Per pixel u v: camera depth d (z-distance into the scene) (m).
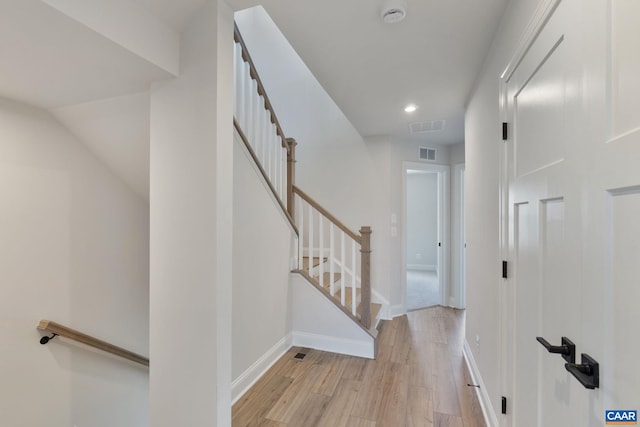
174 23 1.47
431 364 2.68
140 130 2.05
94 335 2.44
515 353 1.45
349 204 4.14
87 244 2.38
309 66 2.20
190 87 1.49
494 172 1.84
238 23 4.13
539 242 1.18
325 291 2.96
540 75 1.18
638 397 0.66
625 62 0.70
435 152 4.42
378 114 3.21
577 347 0.90
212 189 1.45
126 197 2.69
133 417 2.80
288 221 2.96
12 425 1.93
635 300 0.67
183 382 1.51
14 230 1.94
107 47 1.26
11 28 1.13
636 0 0.66
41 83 1.62
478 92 2.33
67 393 2.26
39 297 2.08
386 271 3.97
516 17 1.43
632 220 0.68
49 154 2.11
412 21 1.68
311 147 4.30
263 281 2.53
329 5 1.54
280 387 2.30
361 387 2.30
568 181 0.95
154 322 1.58
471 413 2.00
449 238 4.50
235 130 2.15
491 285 1.90
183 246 1.51
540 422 1.18
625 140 0.69
